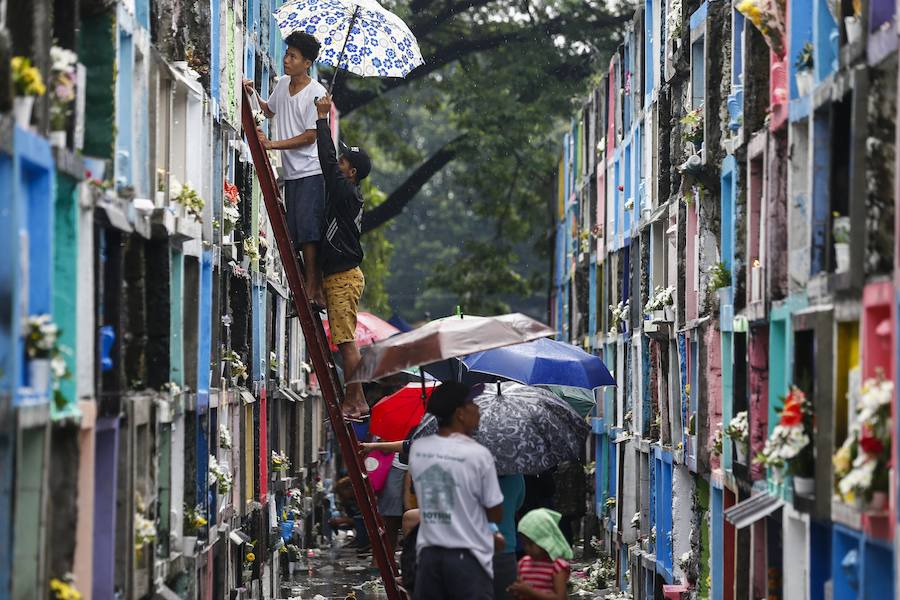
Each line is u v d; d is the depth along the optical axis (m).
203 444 26.95
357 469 28.53
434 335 26.84
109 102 19.66
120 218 19.95
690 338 32.59
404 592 28.33
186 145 26.11
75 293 17.48
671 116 36.44
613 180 51.69
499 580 26.86
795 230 22.64
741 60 28.05
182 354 24.89
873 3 18.11
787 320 22.59
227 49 31.50
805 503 20.36
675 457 33.94
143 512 21.70
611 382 35.06
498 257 85.69
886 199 17.64
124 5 20.45
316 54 30.84
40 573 15.86
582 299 63.41
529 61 73.56
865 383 17.28
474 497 23.66
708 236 30.88
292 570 44.19
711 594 29.59
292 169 30.30
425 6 71.31
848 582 19.03
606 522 48.81
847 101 19.44
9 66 14.39
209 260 27.52
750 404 25.42
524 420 28.80
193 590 24.88
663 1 39.00
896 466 16.31
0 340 14.66
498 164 75.75
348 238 29.98
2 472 14.60
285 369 46.84
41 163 15.70
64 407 16.92
